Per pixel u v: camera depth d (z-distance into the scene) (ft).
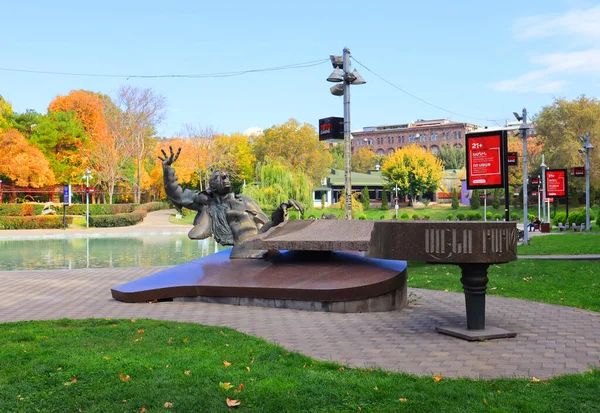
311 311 27.94
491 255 20.51
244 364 17.17
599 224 106.01
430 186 224.74
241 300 29.99
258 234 35.50
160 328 22.88
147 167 225.76
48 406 14.16
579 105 180.55
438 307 29.07
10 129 157.07
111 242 91.97
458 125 344.28
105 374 16.11
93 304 30.96
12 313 28.27
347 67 51.57
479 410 13.08
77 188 175.83
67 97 187.01
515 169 218.38
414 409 13.33
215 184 36.70
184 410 13.66
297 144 223.92
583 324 23.79
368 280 28.17
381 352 19.21
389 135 370.73
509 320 24.76
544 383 15.17
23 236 98.53
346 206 52.24
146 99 174.50
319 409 13.60
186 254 71.87
